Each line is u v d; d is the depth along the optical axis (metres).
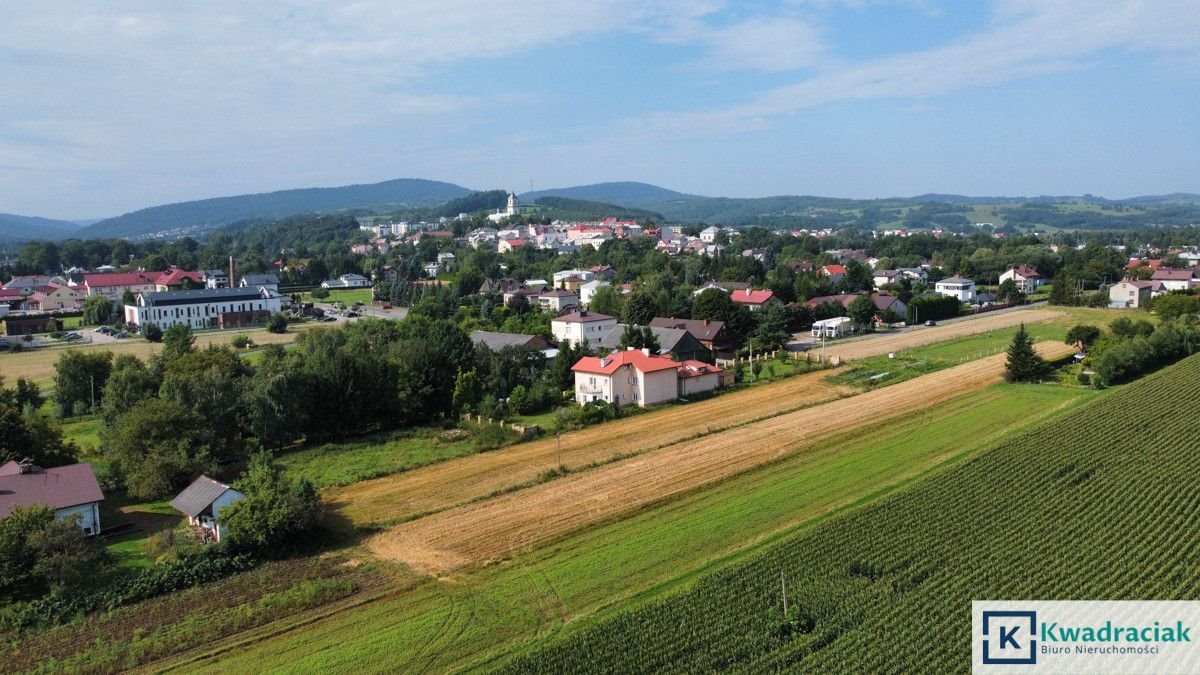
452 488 60.41
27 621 40.72
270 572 46.50
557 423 77.19
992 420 74.19
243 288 177.25
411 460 67.94
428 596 43.09
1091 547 44.38
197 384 70.75
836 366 104.50
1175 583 40.34
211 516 52.16
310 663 36.91
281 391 72.25
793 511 52.97
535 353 101.00
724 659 35.34
